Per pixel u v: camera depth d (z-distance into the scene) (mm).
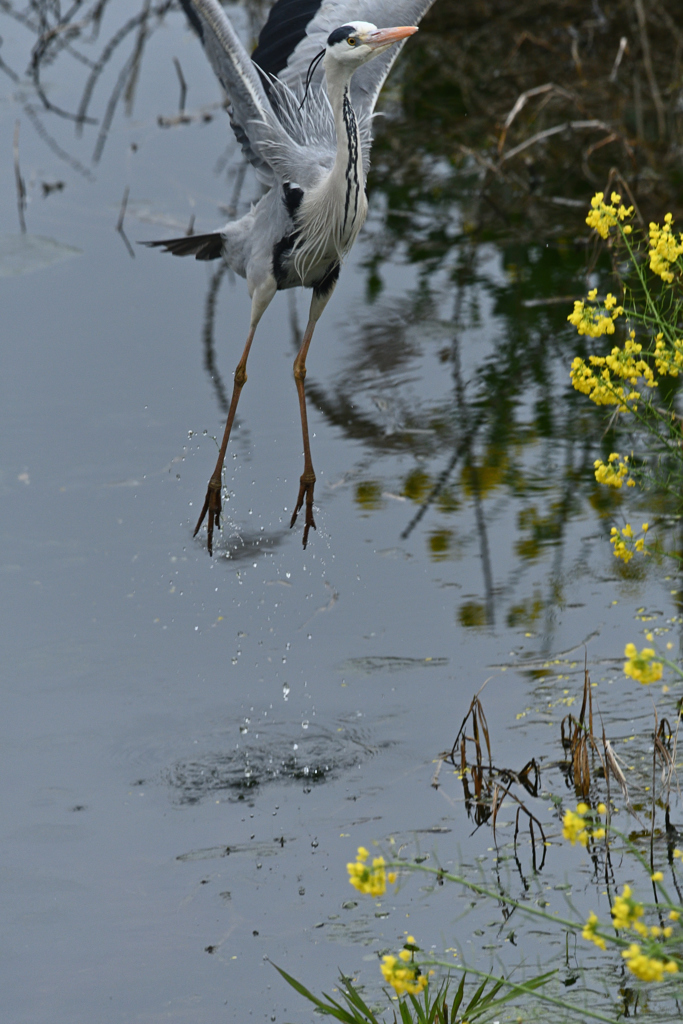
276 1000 7254
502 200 19234
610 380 8164
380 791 9000
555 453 13320
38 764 9367
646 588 11133
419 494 12742
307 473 9734
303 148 9172
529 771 9031
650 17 22250
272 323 16406
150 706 9969
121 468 13117
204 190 19703
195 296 17156
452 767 9219
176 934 7797
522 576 11391
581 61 22031
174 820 8805
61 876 8305
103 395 14508
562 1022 6887
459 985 7023
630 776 8922
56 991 7371
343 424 13992
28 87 23188
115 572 11586
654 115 20906
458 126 21297
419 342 15648
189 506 12508
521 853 8336
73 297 16953
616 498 12469
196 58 24453
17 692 10109
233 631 10812
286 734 9617
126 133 21656
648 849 8258
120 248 18234
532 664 10242
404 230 18641
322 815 8805
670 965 5707
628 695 9789
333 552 11906
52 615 11016
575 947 7520
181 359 15406
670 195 18188
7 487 12773
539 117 20812
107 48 24766
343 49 8469
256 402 14461
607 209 8078
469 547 11867
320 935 7754
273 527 12258
